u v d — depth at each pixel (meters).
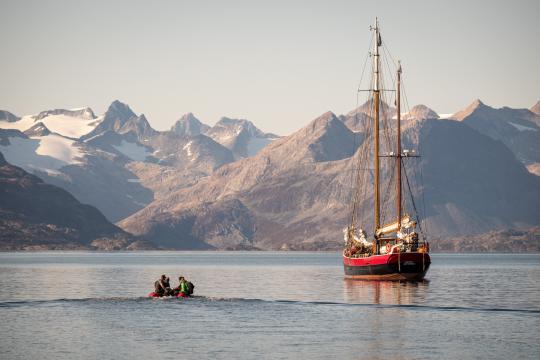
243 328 130.12
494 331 127.50
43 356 108.62
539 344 116.50
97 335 123.69
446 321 138.25
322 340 119.50
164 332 126.19
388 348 113.69
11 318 141.38
